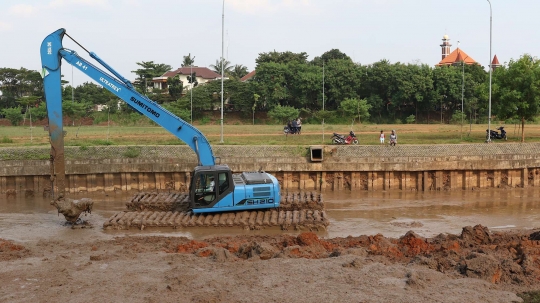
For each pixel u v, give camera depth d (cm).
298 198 2431
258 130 4853
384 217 2423
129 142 3678
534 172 3186
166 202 2395
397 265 1455
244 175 2294
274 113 6225
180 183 3097
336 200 2834
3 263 1524
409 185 3131
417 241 1688
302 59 8762
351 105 6047
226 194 2139
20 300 1245
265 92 7162
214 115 7125
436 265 1437
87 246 1784
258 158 3114
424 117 7494
